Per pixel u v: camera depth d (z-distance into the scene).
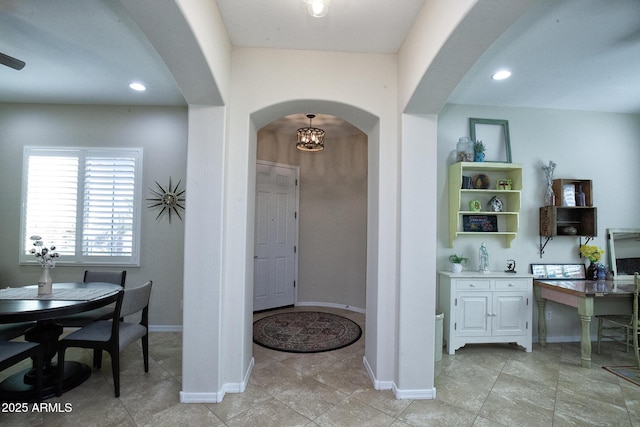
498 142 3.69
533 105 3.70
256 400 2.35
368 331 2.84
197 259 2.32
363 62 2.59
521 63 2.74
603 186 3.80
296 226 5.19
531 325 3.33
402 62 2.46
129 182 3.80
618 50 2.53
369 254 2.86
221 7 2.07
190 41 1.71
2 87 3.31
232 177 2.48
